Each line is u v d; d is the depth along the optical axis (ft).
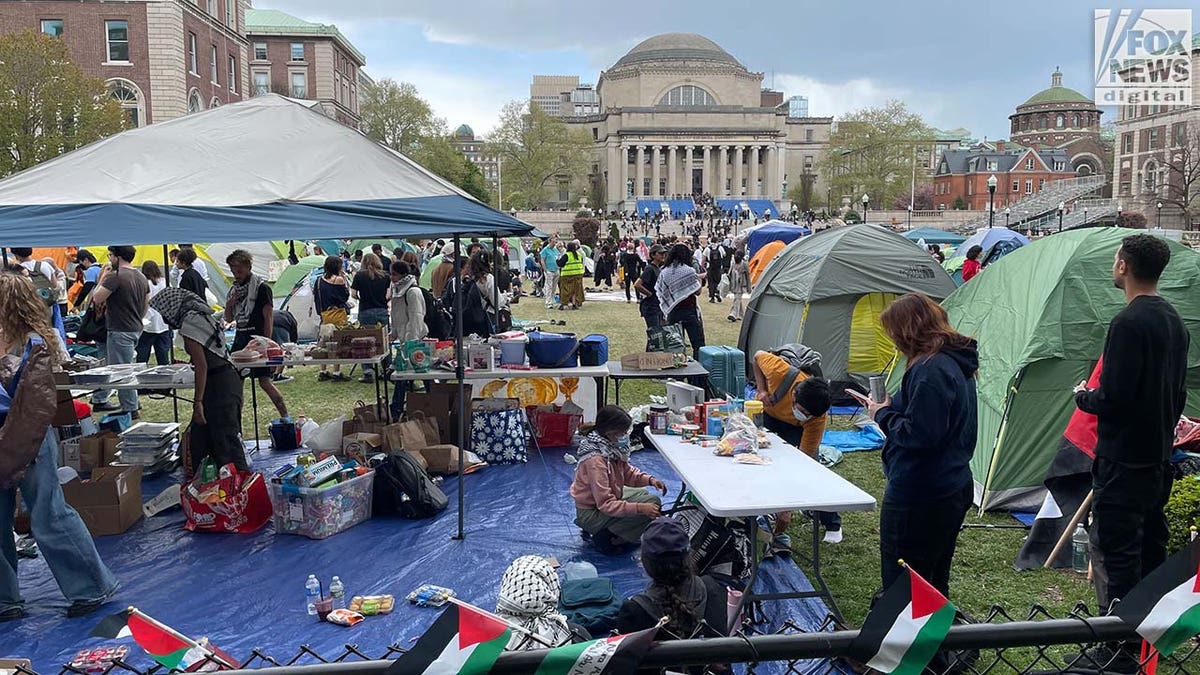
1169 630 6.30
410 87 237.45
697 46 379.55
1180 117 230.89
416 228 18.06
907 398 12.21
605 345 25.35
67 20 121.49
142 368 23.50
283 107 20.29
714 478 14.60
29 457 14.65
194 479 20.40
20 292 14.49
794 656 6.02
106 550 18.72
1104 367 12.40
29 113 94.53
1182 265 21.48
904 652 6.03
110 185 17.76
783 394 18.40
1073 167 348.59
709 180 347.97
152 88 124.47
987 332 23.12
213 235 16.74
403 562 18.11
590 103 522.06
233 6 151.02
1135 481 12.49
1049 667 13.39
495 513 21.09
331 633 14.96
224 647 14.48
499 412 25.52
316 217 17.65
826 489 13.87
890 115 272.31
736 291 60.13
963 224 237.45
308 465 20.01
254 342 22.62
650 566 11.13
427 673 5.63
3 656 14.10
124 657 13.91
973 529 20.18
